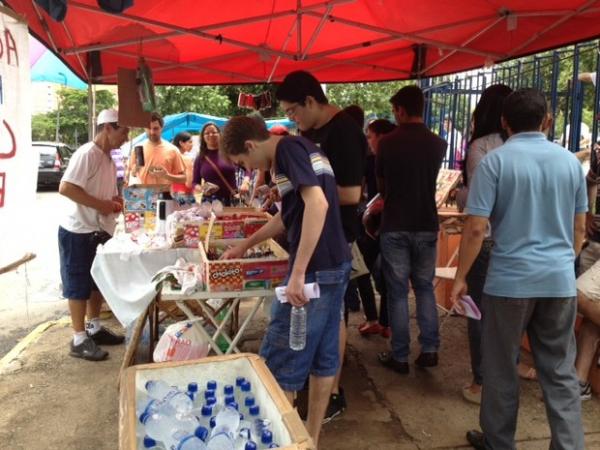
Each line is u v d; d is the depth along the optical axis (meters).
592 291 3.06
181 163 5.81
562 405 2.26
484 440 2.46
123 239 3.35
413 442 2.81
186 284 2.69
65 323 4.59
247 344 4.09
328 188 2.26
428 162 3.36
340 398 3.07
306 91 2.66
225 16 4.30
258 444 1.49
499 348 2.32
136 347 3.33
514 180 2.22
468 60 5.41
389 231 3.44
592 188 3.52
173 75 6.10
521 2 3.84
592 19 4.04
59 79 6.42
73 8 3.68
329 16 4.22
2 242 1.99
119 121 3.84
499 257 2.29
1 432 2.91
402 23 4.53
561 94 5.27
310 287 2.16
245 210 4.17
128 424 1.43
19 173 2.09
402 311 3.54
